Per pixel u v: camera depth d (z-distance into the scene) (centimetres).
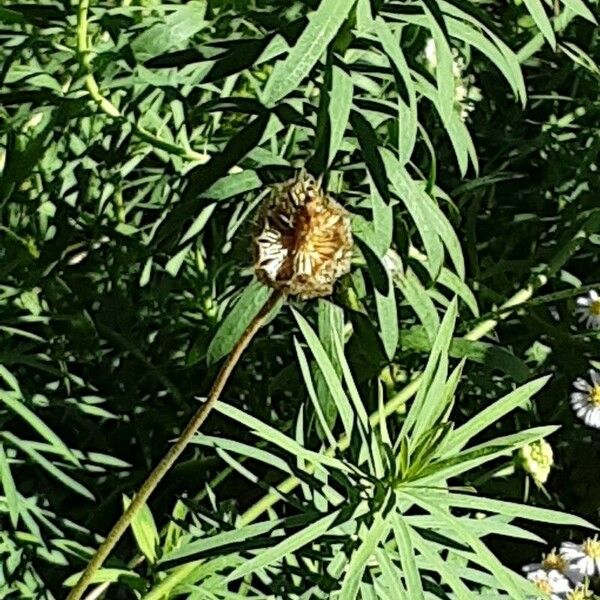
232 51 40
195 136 48
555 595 53
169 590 39
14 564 44
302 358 38
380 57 43
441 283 50
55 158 49
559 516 37
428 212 41
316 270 33
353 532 38
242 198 46
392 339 41
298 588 41
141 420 51
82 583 36
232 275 50
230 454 51
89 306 52
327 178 41
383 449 37
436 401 36
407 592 35
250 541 38
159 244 47
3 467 43
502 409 37
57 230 49
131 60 42
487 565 35
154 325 54
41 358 49
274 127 42
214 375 52
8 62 44
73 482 46
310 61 36
